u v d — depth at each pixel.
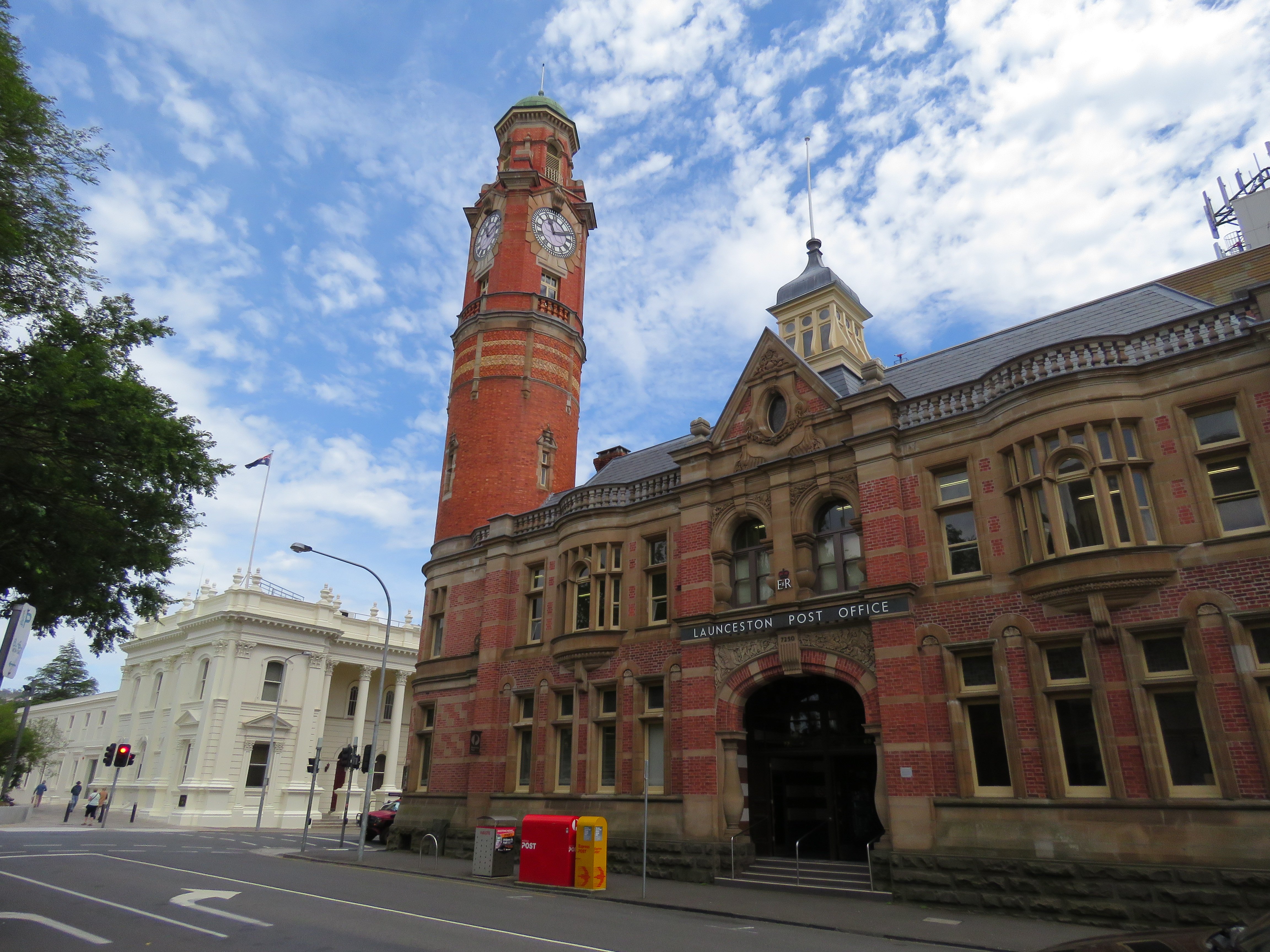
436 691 30.28
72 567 13.93
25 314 13.48
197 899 14.75
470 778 26.73
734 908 15.40
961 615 17.50
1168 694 14.80
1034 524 16.61
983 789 16.47
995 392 18.22
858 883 17.53
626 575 24.89
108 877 18.05
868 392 20.14
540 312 36.50
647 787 17.45
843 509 20.69
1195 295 21.08
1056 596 15.90
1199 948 5.61
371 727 59.50
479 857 20.44
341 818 52.38
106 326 14.06
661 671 22.81
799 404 21.92
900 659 17.86
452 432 35.72
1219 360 15.52
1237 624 14.20
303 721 52.09
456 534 33.19
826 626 19.52
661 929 12.91
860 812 20.00
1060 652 16.16
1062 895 14.48
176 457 14.04
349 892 16.38
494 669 27.67
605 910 15.20
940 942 12.44
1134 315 19.03
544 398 35.19
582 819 18.28
